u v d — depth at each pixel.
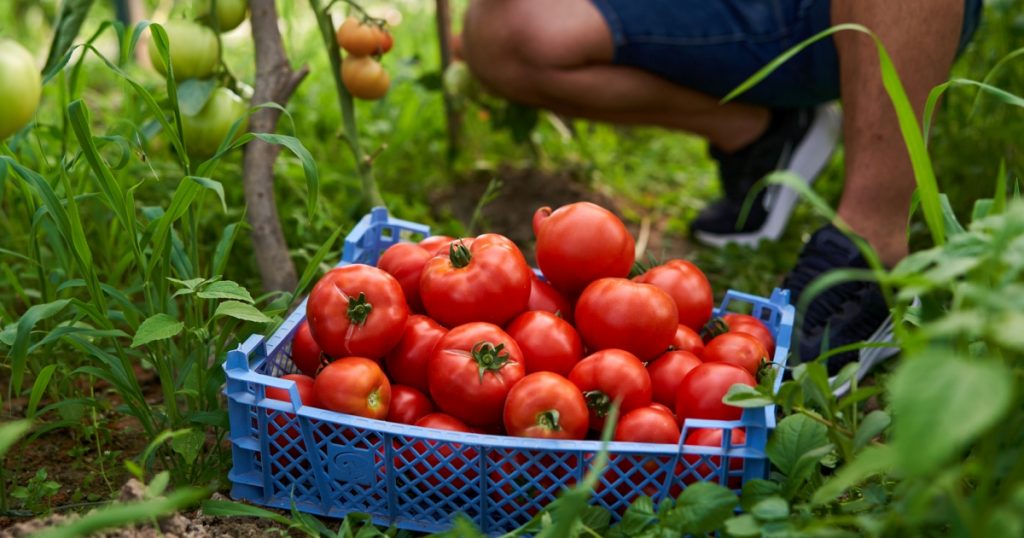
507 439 1.55
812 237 2.39
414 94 4.02
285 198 3.06
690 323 1.94
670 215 3.69
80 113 1.64
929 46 2.25
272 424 1.71
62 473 1.88
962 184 3.26
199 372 1.80
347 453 1.63
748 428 1.52
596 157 4.06
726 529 1.38
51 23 5.09
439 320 1.85
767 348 1.97
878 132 2.30
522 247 3.25
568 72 3.00
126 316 1.80
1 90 1.34
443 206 3.52
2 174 1.69
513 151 4.01
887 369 2.37
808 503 1.49
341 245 2.73
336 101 3.90
